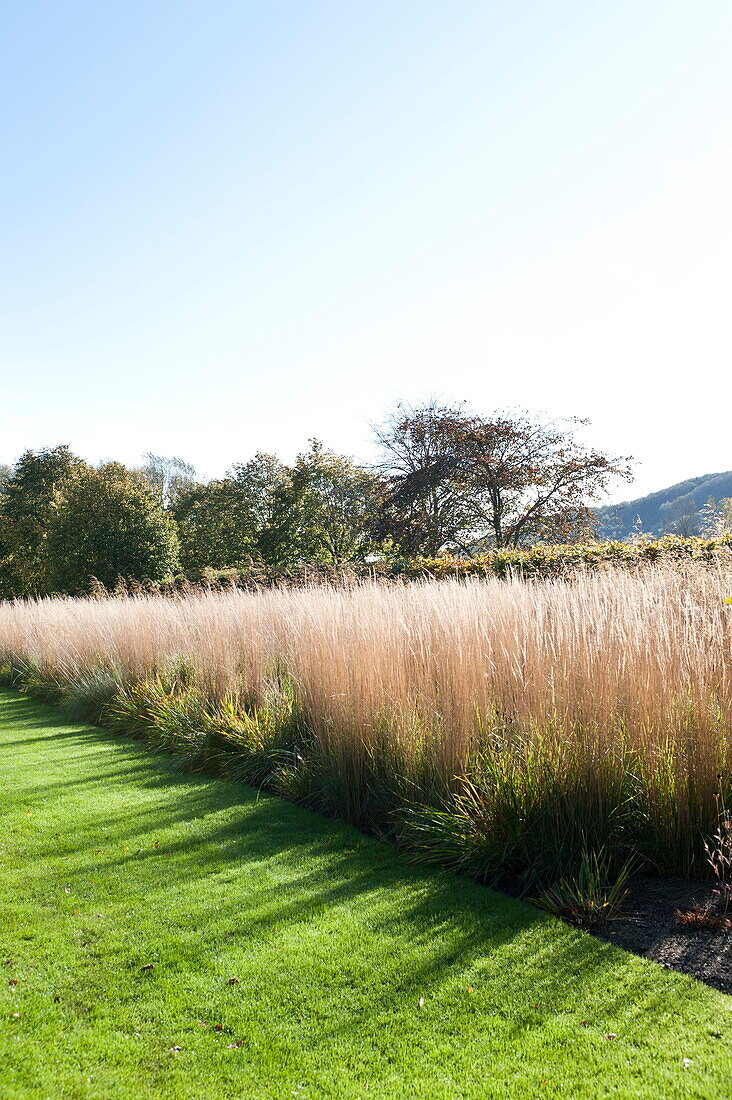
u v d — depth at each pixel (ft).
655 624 12.05
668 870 10.23
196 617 26.71
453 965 8.27
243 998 7.84
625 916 9.09
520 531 69.87
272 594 27.27
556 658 12.19
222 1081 6.52
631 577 16.07
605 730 10.84
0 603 54.39
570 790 10.68
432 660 14.29
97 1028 7.39
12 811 14.82
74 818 14.25
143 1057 6.90
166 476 131.85
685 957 8.05
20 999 7.95
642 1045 6.66
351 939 9.02
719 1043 6.58
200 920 9.73
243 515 82.79
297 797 15.26
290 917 9.71
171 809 14.75
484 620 14.25
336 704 14.66
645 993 7.44
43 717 27.22
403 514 69.46
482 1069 6.50
